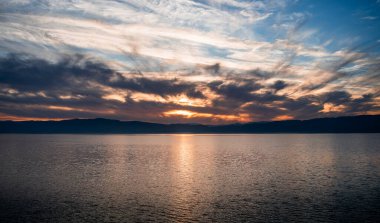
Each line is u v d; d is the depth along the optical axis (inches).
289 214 1533.0
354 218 1461.6
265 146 7367.1
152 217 1497.3
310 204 1707.7
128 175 2736.2
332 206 1660.9
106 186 2223.2
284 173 2842.0
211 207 1669.5
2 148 6333.7
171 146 7682.1
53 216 1493.6
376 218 1457.9
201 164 3609.7
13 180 2448.3
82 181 2421.3
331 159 4062.5
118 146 7436.0
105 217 1489.9
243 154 5068.9
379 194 1920.5
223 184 2308.1
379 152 5078.7
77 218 1469.0
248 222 1423.5
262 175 2731.3
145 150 6082.7
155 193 2001.7
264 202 1764.3
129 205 1705.2
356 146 6752.0
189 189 2126.0
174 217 1499.8
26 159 4101.9
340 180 2434.8
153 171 3006.9
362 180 2423.7
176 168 3243.1
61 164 3548.2
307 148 6323.8
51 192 2011.6
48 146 7150.6
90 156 4626.0
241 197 1887.3
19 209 1605.6
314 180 2448.3
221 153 5329.7
